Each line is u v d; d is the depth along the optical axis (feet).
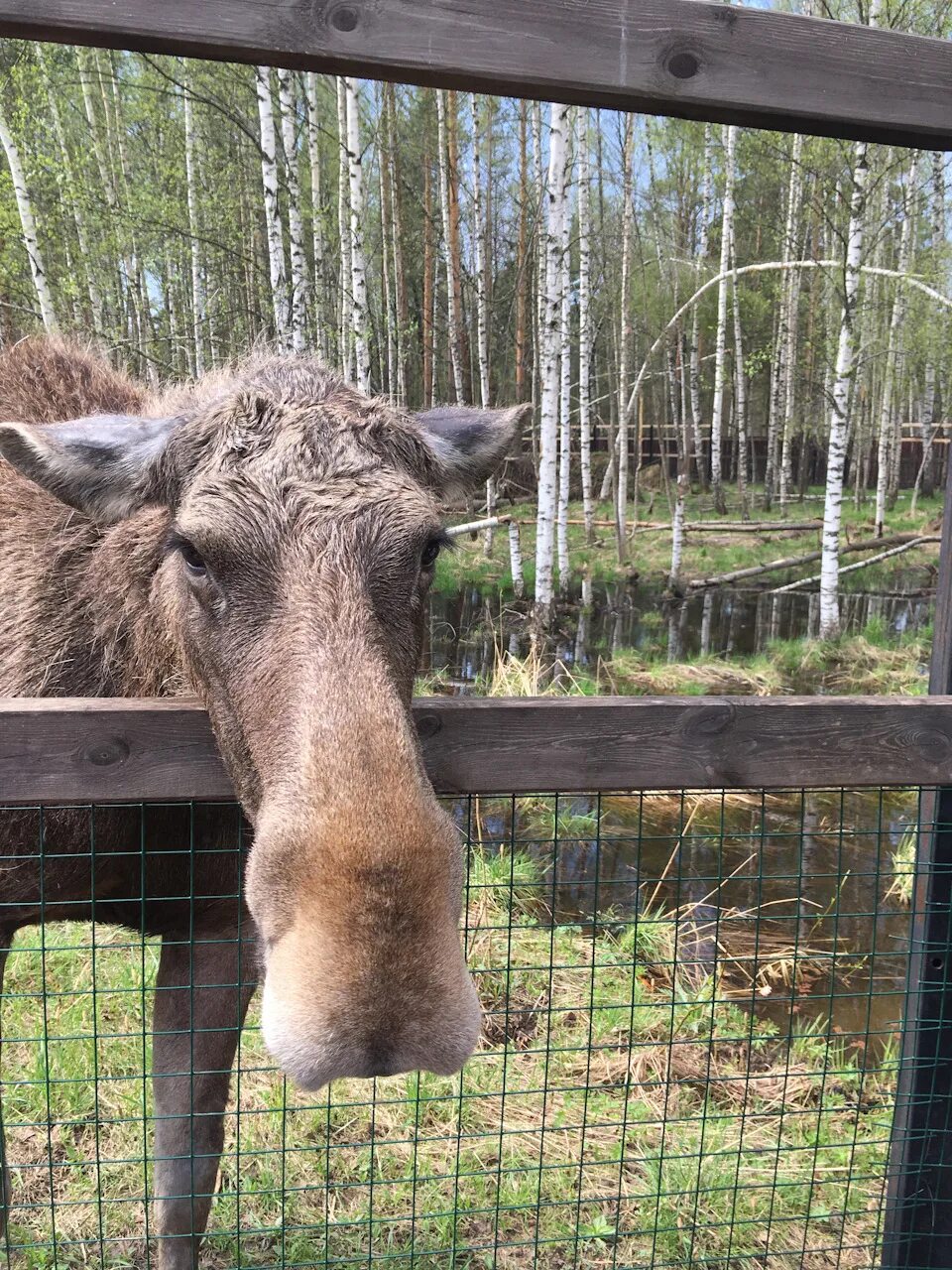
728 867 21.75
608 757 6.86
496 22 6.15
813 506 94.22
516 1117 12.05
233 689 5.86
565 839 7.59
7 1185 8.39
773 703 7.07
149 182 53.52
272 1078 12.44
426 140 78.38
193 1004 8.30
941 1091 8.31
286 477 6.02
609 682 37.32
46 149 57.00
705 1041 9.16
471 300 93.81
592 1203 10.30
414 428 7.07
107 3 5.72
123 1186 10.74
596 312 83.35
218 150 62.39
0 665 8.73
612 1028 14.10
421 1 6.04
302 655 5.37
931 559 68.03
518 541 54.54
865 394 94.79
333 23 5.96
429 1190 10.80
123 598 8.43
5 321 59.00
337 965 4.50
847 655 41.65
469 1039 4.73
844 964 17.46
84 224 56.70
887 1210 8.71
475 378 98.89
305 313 43.78
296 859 4.81
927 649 42.01
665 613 52.95
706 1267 10.12
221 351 63.77
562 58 6.28
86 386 10.07
